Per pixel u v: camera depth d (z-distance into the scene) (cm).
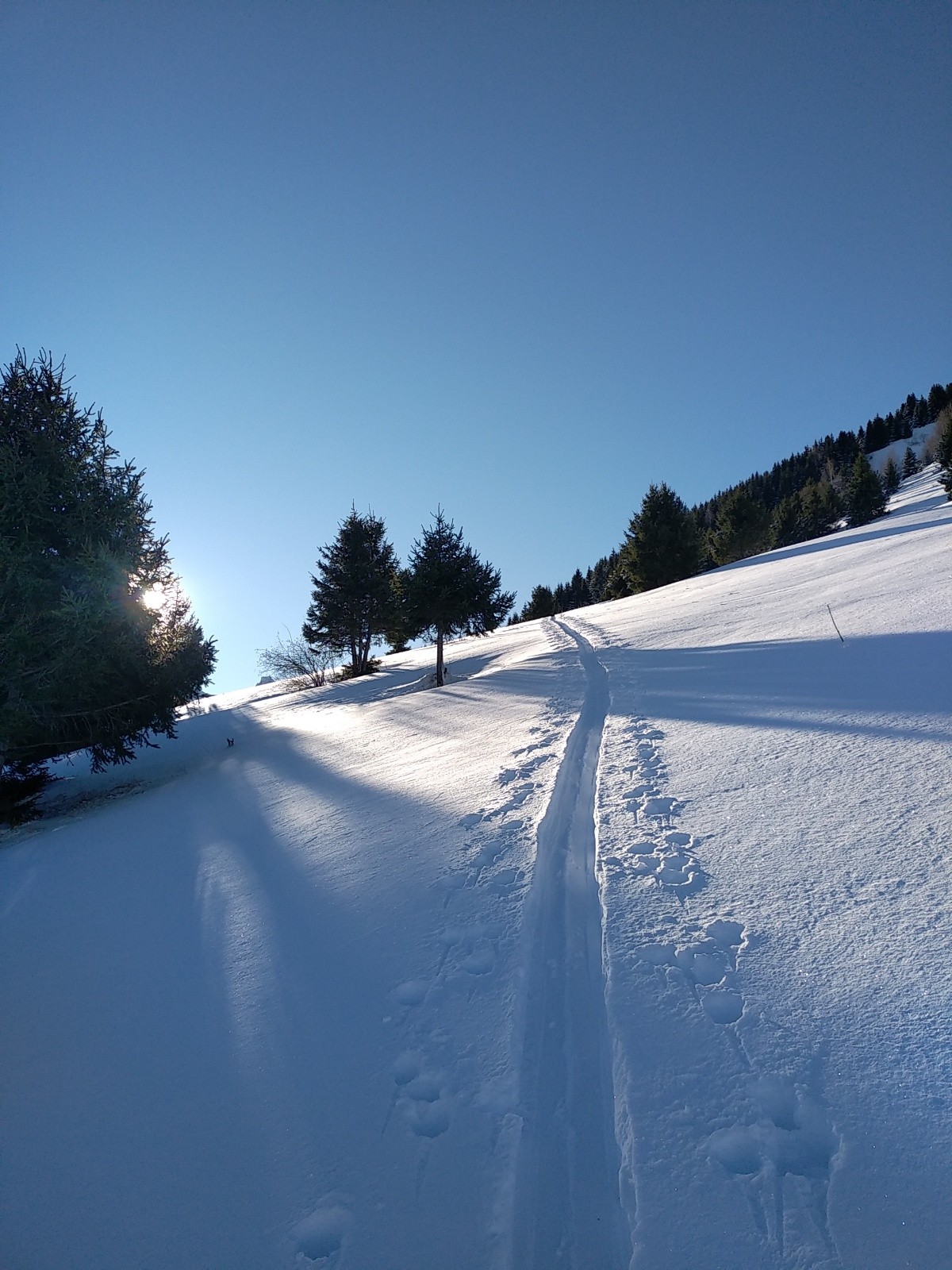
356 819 687
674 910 358
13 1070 366
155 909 572
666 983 303
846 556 1789
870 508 5775
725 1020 273
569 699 1007
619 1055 270
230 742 1638
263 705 2823
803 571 1767
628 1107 244
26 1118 322
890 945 284
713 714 697
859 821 390
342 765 1040
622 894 385
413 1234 221
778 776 487
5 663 907
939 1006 246
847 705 587
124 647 1133
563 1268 201
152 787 1286
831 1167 205
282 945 445
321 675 3494
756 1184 206
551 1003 319
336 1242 225
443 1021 324
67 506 1076
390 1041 320
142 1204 258
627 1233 208
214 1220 244
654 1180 215
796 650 857
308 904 499
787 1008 269
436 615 2222
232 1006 385
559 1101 264
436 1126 265
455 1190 234
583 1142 245
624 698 904
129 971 462
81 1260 238
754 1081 241
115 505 1121
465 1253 211
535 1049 292
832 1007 263
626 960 326
